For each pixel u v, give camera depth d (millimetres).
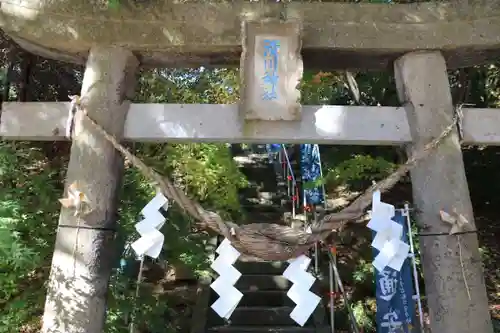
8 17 2873
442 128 2859
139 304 4074
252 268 5844
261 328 4852
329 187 7566
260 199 7848
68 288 2566
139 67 3166
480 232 6602
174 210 4832
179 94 5129
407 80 2982
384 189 2727
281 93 2811
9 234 2959
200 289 5559
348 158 6691
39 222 3408
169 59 3104
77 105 2814
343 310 5281
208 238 5977
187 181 5066
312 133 2832
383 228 2607
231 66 3232
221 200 5297
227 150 5719
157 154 4879
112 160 2789
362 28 2971
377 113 2908
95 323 2580
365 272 5730
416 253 5203
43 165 4078
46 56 3152
